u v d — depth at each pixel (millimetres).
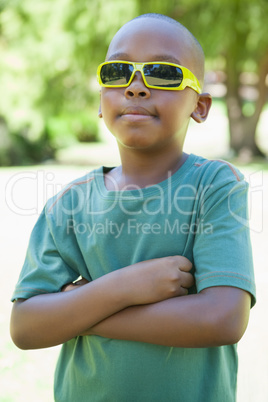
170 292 1260
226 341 1222
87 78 14141
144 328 1259
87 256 1405
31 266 1447
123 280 1275
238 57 13641
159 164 1375
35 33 13281
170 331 1240
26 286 1404
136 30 1336
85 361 1396
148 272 1272
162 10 12062
